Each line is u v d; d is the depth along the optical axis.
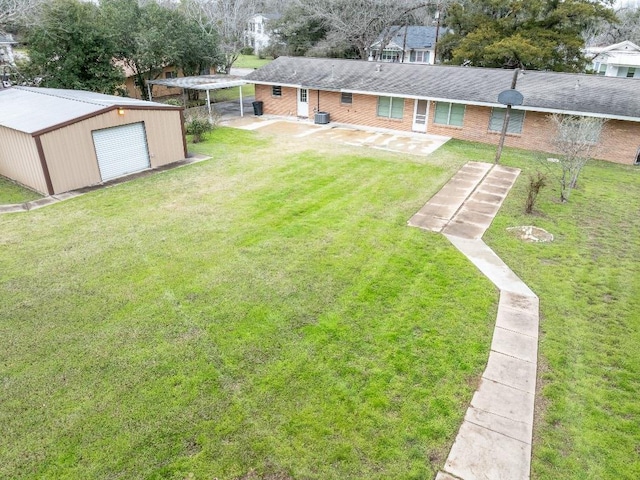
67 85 22.91
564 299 8.64
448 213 12.48
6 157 14.46
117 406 6.00
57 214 12.19
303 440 5.54
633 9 64.06
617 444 5.58
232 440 5.52
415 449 5.48
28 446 5.42
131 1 27.83
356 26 35.22
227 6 47.44
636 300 8.64
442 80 21.47
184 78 26.38
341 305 8.27
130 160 15.49
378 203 13.07
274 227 11.41
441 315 8.06
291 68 25.94
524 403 6.20
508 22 25.81
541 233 11.34
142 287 8.77
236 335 7.41
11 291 8.59
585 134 13.59
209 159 17.20
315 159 17.28
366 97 22.80
